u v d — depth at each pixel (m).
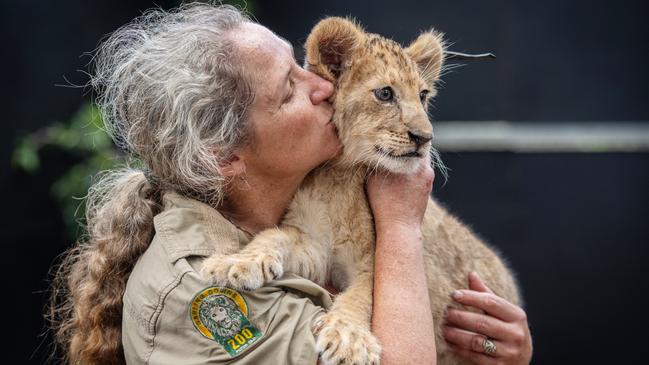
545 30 9.56
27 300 9.27
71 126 8.90
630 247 9.38
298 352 3.52
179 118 3.88
